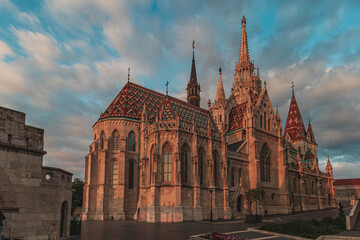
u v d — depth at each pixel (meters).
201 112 80.38
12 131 23.70
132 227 40.41
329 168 114.81
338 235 28.89
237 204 64.25
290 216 63.47
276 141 82.31
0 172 22.58
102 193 64.06
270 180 77.62
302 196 90.25
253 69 119.44
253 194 54.69
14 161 23.53
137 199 66.56
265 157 78.00
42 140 25.72
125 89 77.06
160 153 54.50
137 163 68.25
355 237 26.89
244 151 72.62
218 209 58.06
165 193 52.31
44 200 25.00
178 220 49.81
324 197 105.50
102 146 69.38
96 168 67.50
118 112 71.00
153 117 73.19
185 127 56.16
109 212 64.44
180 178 52.03
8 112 23.67
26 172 24.12
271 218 57.16
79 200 98.19
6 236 21.91
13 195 22.92
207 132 60.25
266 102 83.31
